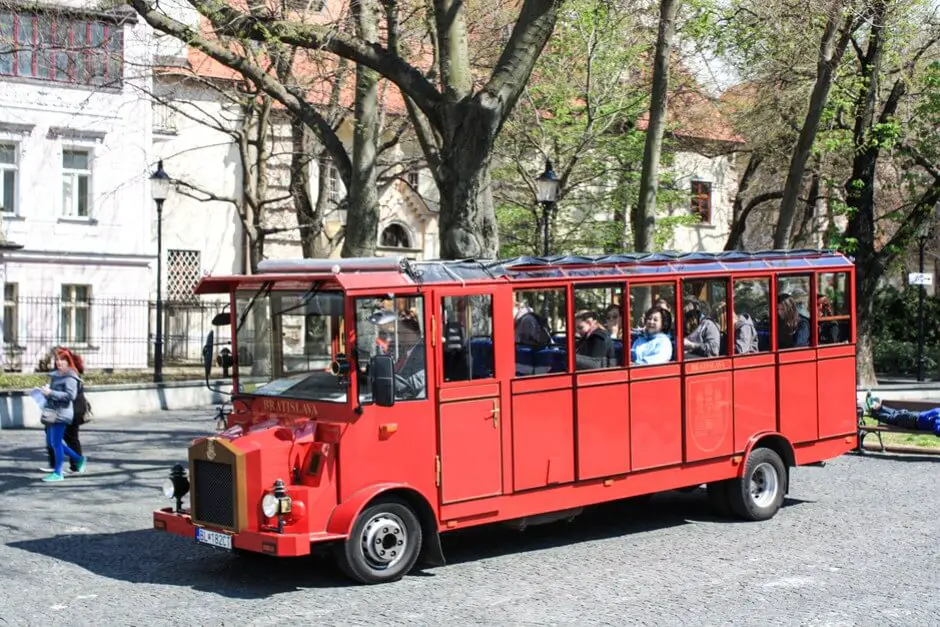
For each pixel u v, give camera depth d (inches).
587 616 334.6
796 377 514.6
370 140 743.1
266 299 398.9
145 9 589.9
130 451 715.4
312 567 401.1
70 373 609.9
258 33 584.1
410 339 384.5
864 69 982.4
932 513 506.6
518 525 420.8
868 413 709.9
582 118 1269.7
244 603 350.3
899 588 369.4
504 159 1347.2
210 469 373.4
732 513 495.5
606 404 442.0
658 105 724.7
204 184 1577.3
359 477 369.1
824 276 532.4
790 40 807.7
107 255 1341.0
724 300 491.2
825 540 449.7
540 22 585.0
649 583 378.3
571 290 432.8
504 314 410.0
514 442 411.2
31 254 1289.4
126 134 1357.0
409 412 381.4
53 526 478.3
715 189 1870.1
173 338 1413.6
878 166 1238.9
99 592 364.5
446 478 391.2
